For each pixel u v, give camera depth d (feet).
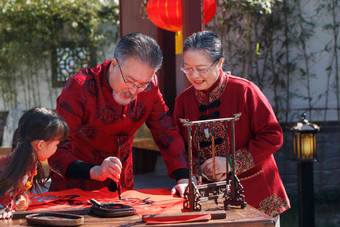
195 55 8.16
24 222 6.15
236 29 23.29
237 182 6.90
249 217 6.22
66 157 8.17
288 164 22.75
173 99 17.56
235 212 6.56
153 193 8.29
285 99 23.50
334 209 21.30
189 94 9.42
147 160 25.52
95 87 8.54
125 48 7.64
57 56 33.73
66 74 33.83
